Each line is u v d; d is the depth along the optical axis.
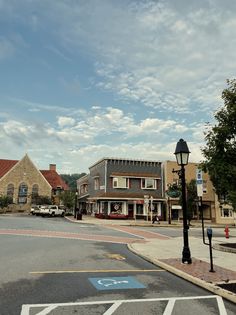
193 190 38.97
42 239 18.50
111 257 13.20
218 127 16.61
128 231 26.72
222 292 7.78
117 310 6.56
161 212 47.88
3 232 21.77
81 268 10.70
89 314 6.27
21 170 66.19
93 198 47.31
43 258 12.28
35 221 34.59
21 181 65.81
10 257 12.26
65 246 15.95
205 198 49.03
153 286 8.62
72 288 8.11
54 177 74.56
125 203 46.44
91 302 7.04
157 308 6.78
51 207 50.81
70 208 58.00
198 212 49.69
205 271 10.20
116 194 46.50
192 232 28.53
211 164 16.58
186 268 10.65
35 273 9.70
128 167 48.62
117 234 23.78
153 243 18.20
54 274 9.64
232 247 15.57
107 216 45.44
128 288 8.31
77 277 9.34
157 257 12.95
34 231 23.28
